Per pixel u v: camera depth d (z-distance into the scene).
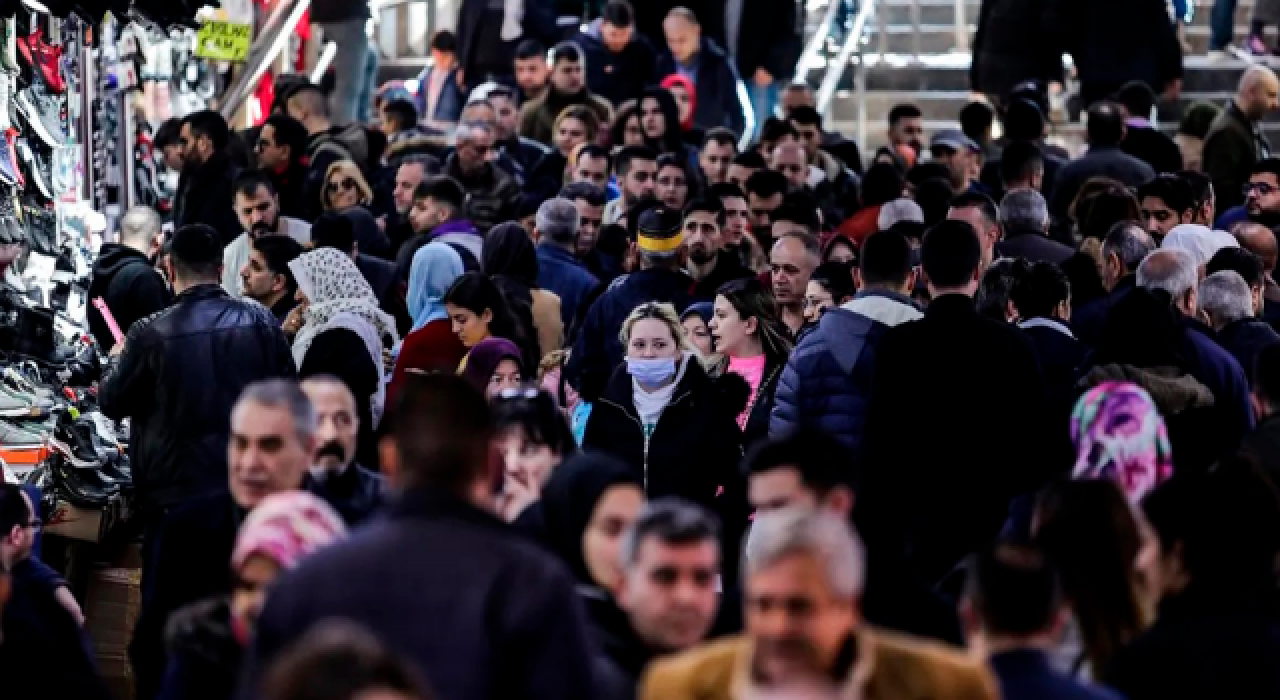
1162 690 14.62
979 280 25.81
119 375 23.09
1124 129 37.44
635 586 14.13
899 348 20.92
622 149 35.97
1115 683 14.77
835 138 43.97
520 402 17.34
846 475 15.88
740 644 13.05
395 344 26.27
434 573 13.23
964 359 20.77
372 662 9.95
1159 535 14.94
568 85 41.91
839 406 22.84
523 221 33.59
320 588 13.22
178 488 23.00
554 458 17.28
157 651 17.45
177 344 23.02
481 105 39.41
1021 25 47.34
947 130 43.34
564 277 30.09
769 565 12.41
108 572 24.92
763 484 15.85
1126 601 15.65
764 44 49.22
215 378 23.03
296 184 34.62
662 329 22.70
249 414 16.23
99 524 24.83
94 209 34.12
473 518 13.45
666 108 39.41
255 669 13.23
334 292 24.80
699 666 13.02
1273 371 20.28
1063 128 49.38
